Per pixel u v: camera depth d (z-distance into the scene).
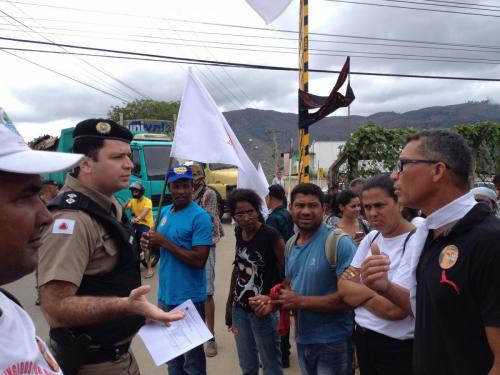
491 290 1.47
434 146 1.75
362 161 8.00
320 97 7.20
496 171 8.11
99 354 1.98
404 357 2.34
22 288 7.29
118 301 1.82
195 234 3.41
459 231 1.62
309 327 2.75
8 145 0.95
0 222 0.95
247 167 3.66
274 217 4.87
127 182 2.18
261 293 3.30
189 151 3.35
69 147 12.08
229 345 4.92
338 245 2.70
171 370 3.47
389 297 2.12
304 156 7.74
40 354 0.96
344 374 2.74
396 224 2.45
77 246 1.89
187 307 2.44
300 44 8.33
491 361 1.51
